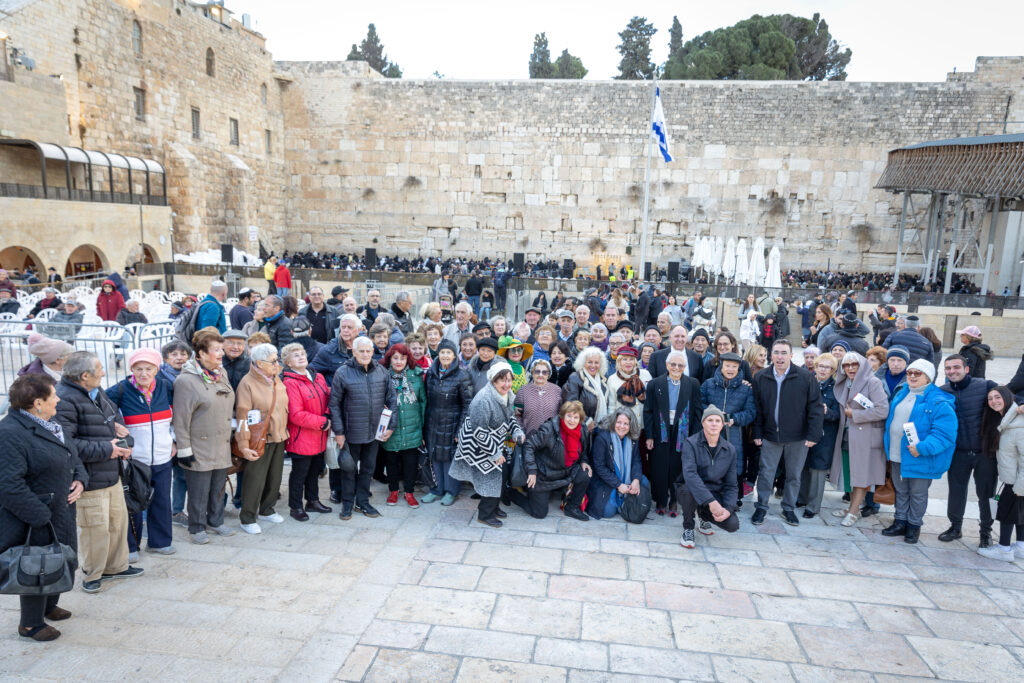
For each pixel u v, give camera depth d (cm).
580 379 683
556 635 449
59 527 413
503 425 622
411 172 3344
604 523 655
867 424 649
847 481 688
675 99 3119
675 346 748
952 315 1938
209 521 599
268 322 826
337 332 783
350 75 3366
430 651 425
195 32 2839
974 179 2239
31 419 398
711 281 2755
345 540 597
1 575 386
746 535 633
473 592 504
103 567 484
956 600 513
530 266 3088
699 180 3144
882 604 505
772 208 3091
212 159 2962
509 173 3278
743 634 458
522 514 672
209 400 554
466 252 3350
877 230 3031
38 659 397
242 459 592
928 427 604
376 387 632
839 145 3014
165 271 2381
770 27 4275
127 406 517
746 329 1611
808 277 2925
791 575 550
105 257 2238
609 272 3002
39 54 2134
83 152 2148
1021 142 2134
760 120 3064
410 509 677
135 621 447
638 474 655
